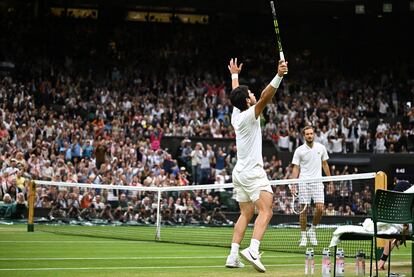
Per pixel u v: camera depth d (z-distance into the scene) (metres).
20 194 22.28
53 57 38.19
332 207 19.64
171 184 24.88
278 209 20.22
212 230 20.17
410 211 8.22
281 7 41.34
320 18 44.31
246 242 14.92
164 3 39.53
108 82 36.69
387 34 43.47
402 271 9.62
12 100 30.89
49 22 39.88
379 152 32.97
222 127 32.56
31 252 11.75
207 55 41.38
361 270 8.76
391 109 38.19
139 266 9.66
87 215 22.45
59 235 16.38
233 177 9.45
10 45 37.06
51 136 28.05
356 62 43.94
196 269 9.27
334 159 32.28
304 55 43.16
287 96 37.22
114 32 40.62
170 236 17.19
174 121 32.56
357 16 43.78
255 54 42.25
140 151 28.05
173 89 36.84
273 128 33.59
